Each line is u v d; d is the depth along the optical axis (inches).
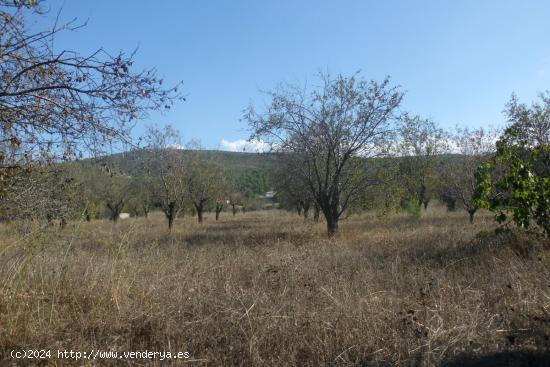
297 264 295.0
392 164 609.6
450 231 475.5
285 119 585.6
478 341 167.9
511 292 219.1
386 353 164.2
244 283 260.4
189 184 1012.5
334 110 577.3
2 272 209.9
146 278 235.3
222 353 168.6
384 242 441.1
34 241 237.9
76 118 210.7
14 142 209.6
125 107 213.0
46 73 208.7
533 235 334.3
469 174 723.4
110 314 191.9
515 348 163.0
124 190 1058.7
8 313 176.7
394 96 572.1
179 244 449.7
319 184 592.4
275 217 1314.0
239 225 961.5
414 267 291.3
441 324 177.8
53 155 228.7
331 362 161.0
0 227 288.7
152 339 177.9
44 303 191.9
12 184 251.3
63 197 299.0
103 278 221.6
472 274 270.8
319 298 220.4
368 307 198.4
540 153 339.9
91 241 380.2
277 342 173.5
